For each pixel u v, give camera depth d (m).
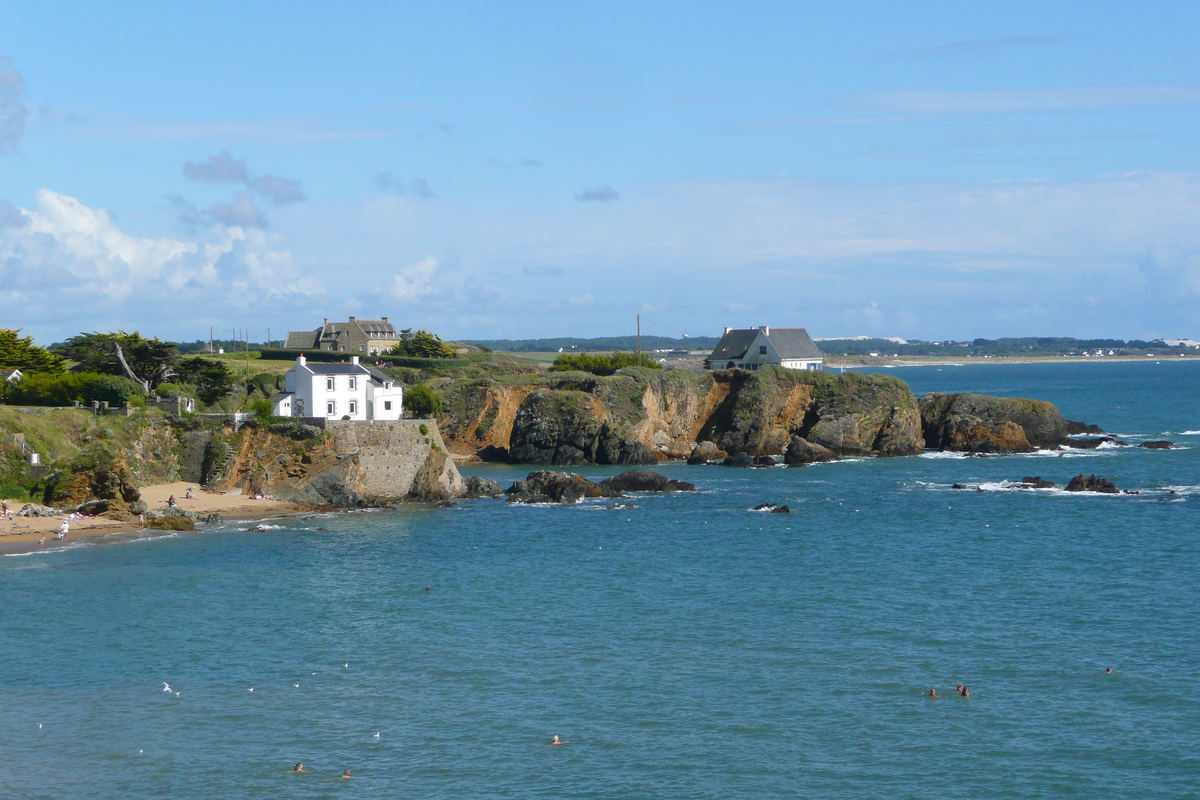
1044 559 86.25
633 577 80.50
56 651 61.22
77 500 100.19
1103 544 92.06
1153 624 66.38
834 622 67.56
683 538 97.06
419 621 68.00
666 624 67.31
